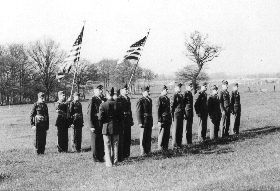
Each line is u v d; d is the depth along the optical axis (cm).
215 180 771
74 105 1377
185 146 1317
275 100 4234
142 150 1195
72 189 760
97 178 848
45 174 932
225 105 1502
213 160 1003
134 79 9750
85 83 8950
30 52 8619
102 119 995
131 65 9744
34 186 800
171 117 1274
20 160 1170
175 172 875
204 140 1447
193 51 6819
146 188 739
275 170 835
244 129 1784
